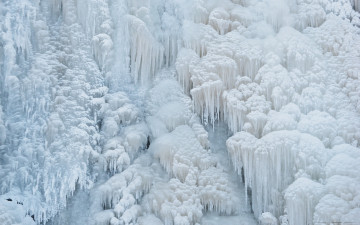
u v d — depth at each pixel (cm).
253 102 852
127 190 801
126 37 955
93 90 903
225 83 906
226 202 813
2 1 873
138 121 927
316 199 678
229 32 966
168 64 1022
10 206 730
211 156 876
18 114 829
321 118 809
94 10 945
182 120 920
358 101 838
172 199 794
